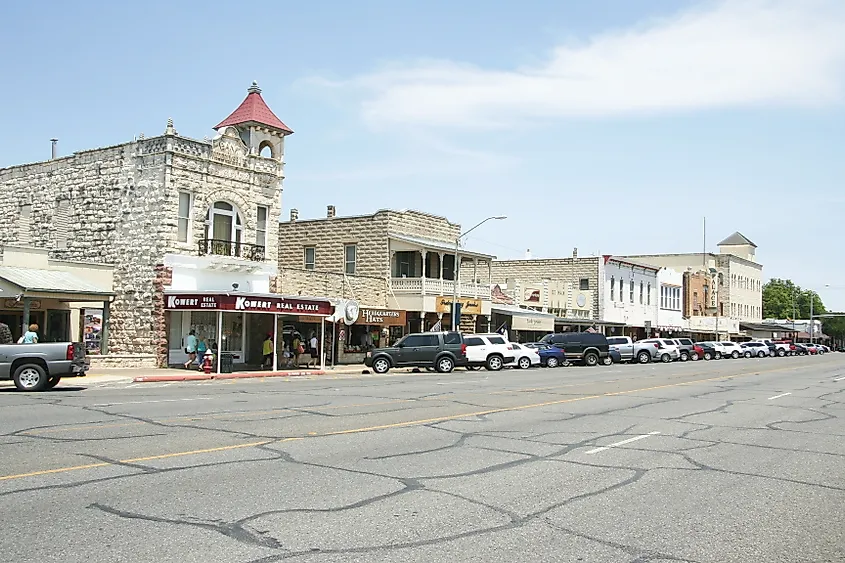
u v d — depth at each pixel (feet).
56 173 122.11
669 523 26.53
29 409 53.98
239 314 121.70
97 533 23.31
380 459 36.94
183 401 62.34
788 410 66.49
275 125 126.62
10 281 90.43
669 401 71.77
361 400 66.39
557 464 36.91
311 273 132.67
